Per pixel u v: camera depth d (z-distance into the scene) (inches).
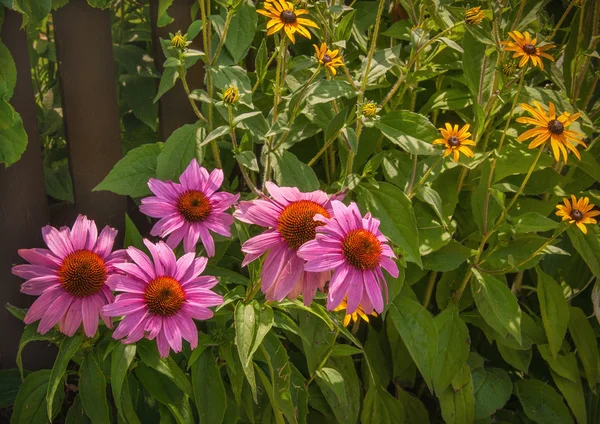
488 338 106.8
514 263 99.1
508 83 93.4
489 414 104.7
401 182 95.4
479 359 110.4
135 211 103.9
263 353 79.3
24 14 75.2
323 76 96.1
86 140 92.1
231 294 77.9
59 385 82.3
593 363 111.7
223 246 88.2
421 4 94.6
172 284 70.4
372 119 84.2
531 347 108.3
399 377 109.2
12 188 86.0
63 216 95.9
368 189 91.0
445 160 98.1
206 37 86.8
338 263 63.6
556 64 113.3
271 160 87.0
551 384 116.3
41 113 119.9
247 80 86.2
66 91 88.8
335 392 88.1
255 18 89.3
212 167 100.2
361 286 64.2
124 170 87.8
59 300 70.9
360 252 64.1
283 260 65.4
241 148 80.7
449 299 105.7
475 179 103.7
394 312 96.3
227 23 82.4
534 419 108.4
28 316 70.4
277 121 88.2
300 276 65.3
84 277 70.7
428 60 94.2
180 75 81.7
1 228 86.5
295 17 77.3
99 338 79.0
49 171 102.8
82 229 74.1
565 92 106.8
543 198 109.6
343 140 91.0
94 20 88.4
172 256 72.0
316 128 96.4
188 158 86.4
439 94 101.9
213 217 76.5
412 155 99.8
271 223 66.4
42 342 93.3
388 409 101.8
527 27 108.1
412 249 87.2
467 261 103.4
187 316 70.6
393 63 88.7
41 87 127.6
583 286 114.3
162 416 80.3
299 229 65.1
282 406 78.4
